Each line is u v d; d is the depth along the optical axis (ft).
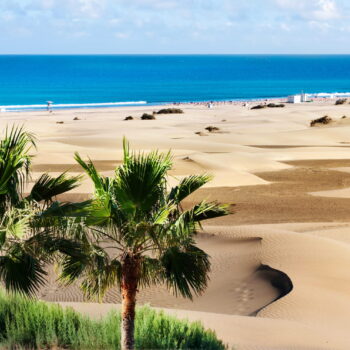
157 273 45.60
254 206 142.92
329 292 77.30
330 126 309.63
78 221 42.91
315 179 177.17
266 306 71.46
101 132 273.33
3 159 40.60
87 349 47.85
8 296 56.70
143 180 42.37
